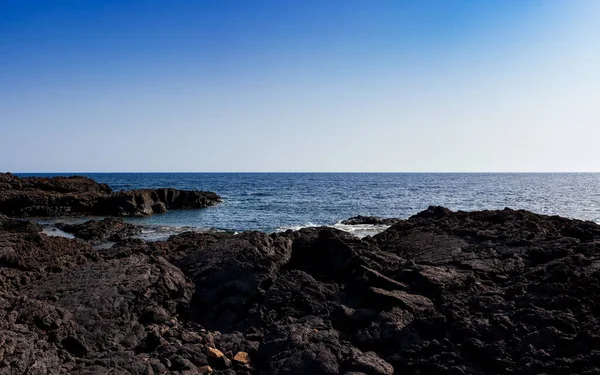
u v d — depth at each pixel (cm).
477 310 926
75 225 2934
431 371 784
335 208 4778
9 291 998
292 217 4006
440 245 1421
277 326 935
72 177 5478
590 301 887
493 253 1279
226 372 787
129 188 9219
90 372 712
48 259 1308
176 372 748
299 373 755
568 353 760
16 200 3956
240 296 1074
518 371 739
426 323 884
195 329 990
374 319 933
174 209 4838
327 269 1259
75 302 928
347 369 768
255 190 8519
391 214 4234
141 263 1146
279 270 1241
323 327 930
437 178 17225
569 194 6950
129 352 803
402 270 1146
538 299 923
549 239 1332
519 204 5081
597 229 1427
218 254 1245
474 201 5566
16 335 680
